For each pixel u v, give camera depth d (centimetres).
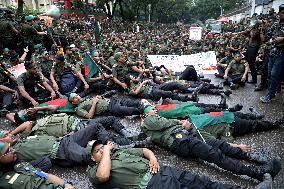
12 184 283
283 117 505
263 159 384
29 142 391
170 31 4438
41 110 538
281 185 352
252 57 790
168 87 699
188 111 498
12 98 634
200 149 371
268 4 2869
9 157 292
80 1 3622
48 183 292
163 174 298
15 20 1088
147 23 5116
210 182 303
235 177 369
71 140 404
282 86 761
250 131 478
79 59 923
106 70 851
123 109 552
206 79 855
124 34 2639
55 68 718
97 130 429
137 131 493
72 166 407
